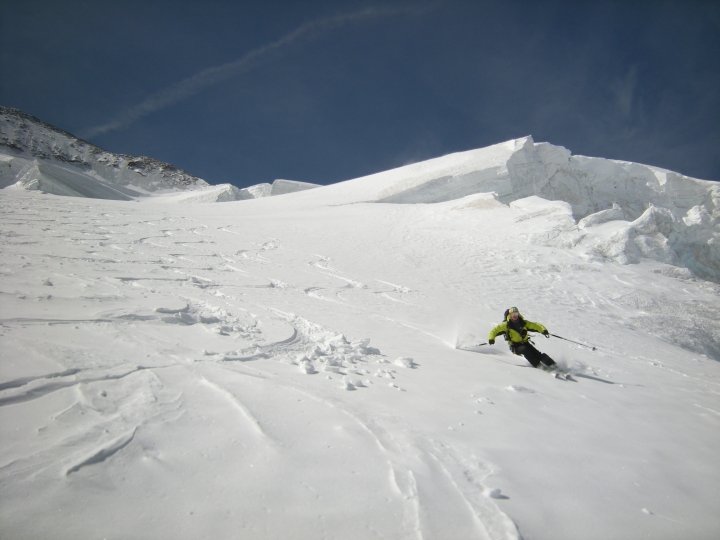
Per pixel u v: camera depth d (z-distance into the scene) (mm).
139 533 1781
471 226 25875
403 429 3109
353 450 2691
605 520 2324
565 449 3199
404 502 2223
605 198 42000
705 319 15320
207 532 1841
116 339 4180
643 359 8766
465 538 2018
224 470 2309
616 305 15758
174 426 2678
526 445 3162
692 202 39531
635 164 42406
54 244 11102
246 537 1845
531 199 28859
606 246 21141
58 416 2598
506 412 3855
